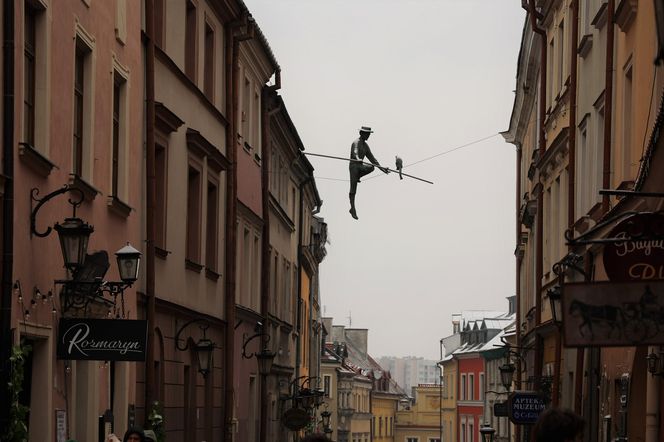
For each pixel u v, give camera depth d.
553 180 38.06
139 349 20.16
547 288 38.94
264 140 47.31
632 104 23.78
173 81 31.47
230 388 38.44
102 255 21.14
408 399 172.38
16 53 18.38
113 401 25.78
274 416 52.19
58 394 20.69
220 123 37.78
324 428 71.44
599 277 27.36
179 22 32.81
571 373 33.84
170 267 31.30
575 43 30.83
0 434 17.38
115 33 24.88
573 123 30.72
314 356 75.75
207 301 36.22
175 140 31.69
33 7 19.75
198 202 34.75
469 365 126.94
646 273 16.16
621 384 24.06
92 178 22.92
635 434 23.28
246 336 44.22
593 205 28.62
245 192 43.78
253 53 43.78
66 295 20.64
